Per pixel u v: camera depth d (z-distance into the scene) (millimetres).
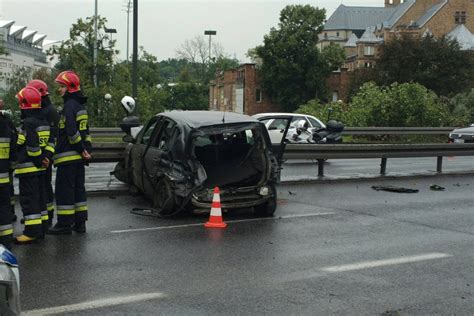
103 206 10422
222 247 7707
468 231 9055
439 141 32031
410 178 15516
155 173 9734
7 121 7094
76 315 5168
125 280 6199
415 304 5645
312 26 73750
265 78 74875
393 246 7973
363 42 105062
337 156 14688
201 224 9094
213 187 9352
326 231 8828
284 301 5637
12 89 55250
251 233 8570
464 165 19406
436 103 35906
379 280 6391
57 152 8148
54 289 5859
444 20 99312
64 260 6926
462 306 5625
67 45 35188
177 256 7215
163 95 41031
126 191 11664
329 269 6770
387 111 33562
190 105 102625
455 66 60219
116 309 5332
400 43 61219
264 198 9664
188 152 9258
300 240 8203
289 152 14031
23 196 7641
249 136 10133
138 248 7559
